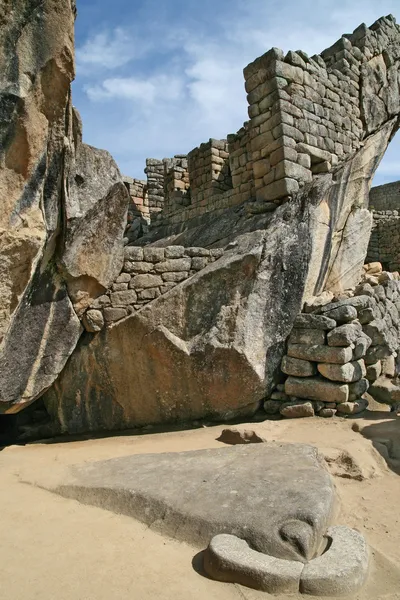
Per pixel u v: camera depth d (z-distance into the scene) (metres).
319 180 8.06
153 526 3.27
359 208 9.34
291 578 2.50
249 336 6.72
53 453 5.78
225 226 8.74
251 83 8.43
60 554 2.92
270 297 7.04
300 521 2.93
